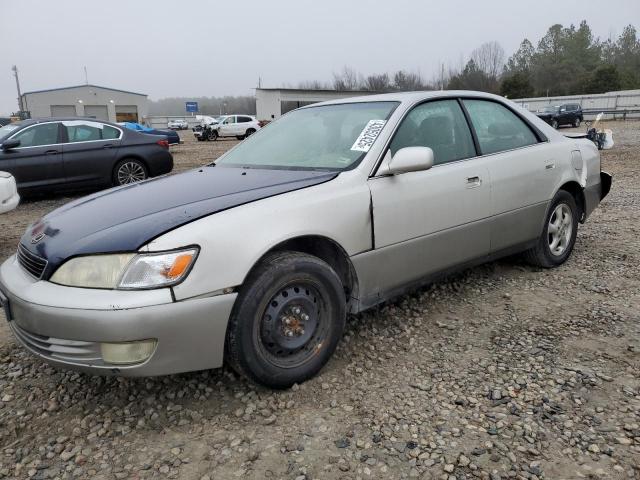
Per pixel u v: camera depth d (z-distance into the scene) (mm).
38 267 2543
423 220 3271
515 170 3902
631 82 61156
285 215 2666
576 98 50312
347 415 2521
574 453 2213
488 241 3766
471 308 3742
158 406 2650
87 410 2643
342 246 2881
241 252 2477
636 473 2090
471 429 2385
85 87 65938
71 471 2203
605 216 6699
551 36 89688
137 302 2256
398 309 3736
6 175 5953
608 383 2738
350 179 2990
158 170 9992
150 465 2223
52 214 3041
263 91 45656
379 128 3285
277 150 3645
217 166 3707
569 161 4441
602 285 4133
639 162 12625
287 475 2133
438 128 3578
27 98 63906
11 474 2189
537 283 4207
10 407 2680
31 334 2482
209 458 2254
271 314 2621
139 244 2336
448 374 2865
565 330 3365
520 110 4305
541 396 2625
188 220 2469
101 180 9344
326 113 3799
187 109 75812
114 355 2291
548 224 4344
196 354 2410
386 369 2936
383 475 2117
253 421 2502
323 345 2820
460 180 3486
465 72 70375
